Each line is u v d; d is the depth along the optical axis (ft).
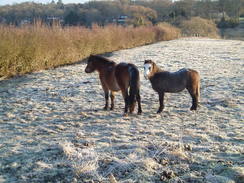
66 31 56.03
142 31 97.04
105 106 22.89
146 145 15.02
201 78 33.27
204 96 25.72
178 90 20.88
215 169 12.42
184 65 43.14
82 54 57.26
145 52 63.21
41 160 14.05
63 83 33.50
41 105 24.79
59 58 49.01
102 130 17.98
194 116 20.20
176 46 77.05
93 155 13.97
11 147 15.75
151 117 20.38
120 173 12.55
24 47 41.96
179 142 15.10
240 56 51.88
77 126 19.10
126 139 16.21
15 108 24.08
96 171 12.61
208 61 46.55
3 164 13.84
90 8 198.29
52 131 18.21
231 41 99.04
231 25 206.39
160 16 229.45
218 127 17.72
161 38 113.09
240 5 251.19
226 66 40.93
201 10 244.83
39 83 33.94
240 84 29.14
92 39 62.85
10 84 33.86
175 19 202.80
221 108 21.80
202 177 11.87
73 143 15.81
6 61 38.27
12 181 12.29
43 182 12.16
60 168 13.17
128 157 13.75
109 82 21.49
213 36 156.56
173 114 20.93
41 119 20.95
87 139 16.39
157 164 13.08
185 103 23.77
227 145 14.82
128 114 21.15
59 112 22.56
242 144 14.90
